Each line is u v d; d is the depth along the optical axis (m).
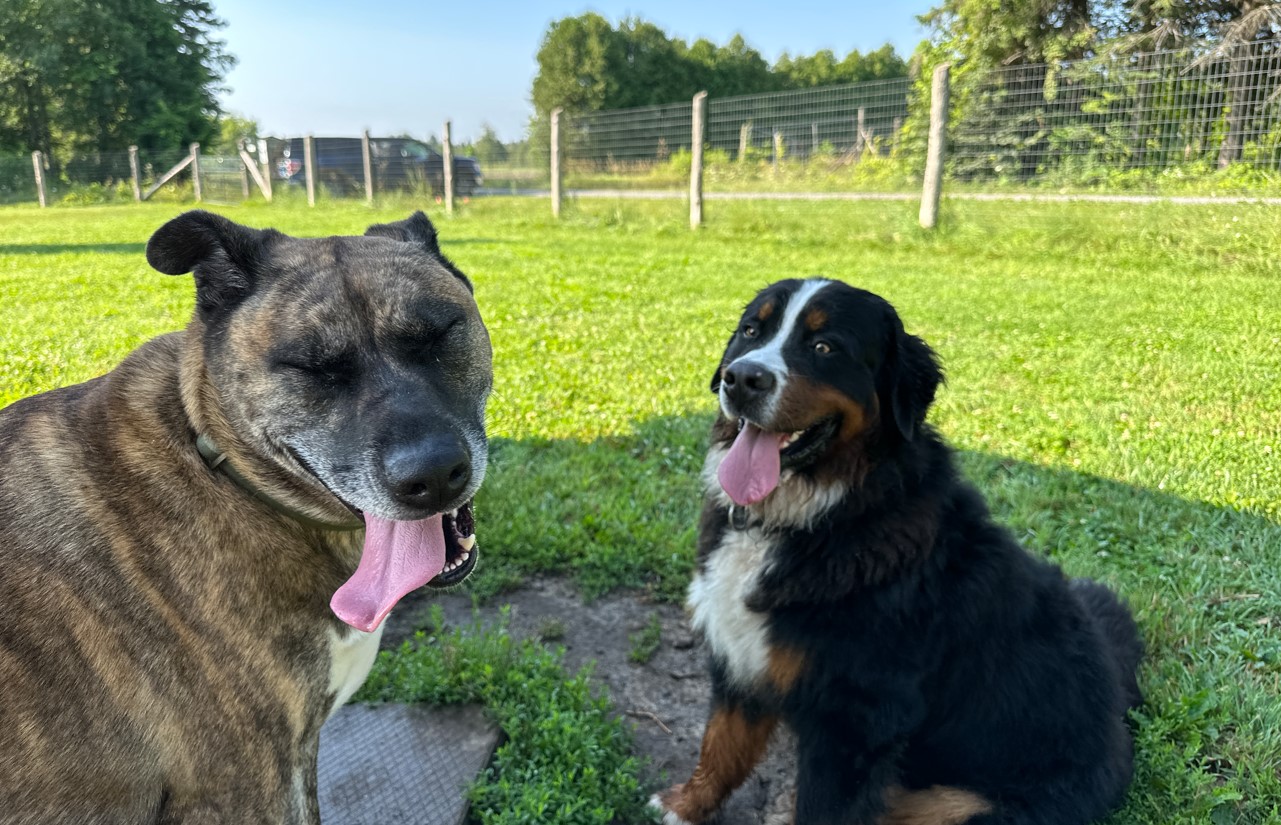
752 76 36.78
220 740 1.11
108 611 1.06
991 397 3.50
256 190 17.14
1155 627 1.99
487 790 1.52
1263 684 1.81
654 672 1.97
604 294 5.71
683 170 11.70
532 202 11.45
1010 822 1.44
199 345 1.21
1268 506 2.50
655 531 2.42
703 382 3.73
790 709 1.53
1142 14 10.55
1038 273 6.22
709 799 1.59
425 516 1.17
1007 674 1.51
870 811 1.46
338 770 1.59
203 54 24.16
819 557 1.53
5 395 3.43
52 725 1.01
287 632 1.17
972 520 1.64
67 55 20.94
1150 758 1.60
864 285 5.80
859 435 1.57
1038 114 8.31
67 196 18.05
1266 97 7.14
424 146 15.60
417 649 1.99
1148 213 6.82
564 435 3.15
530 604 2.20
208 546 1.13
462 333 1.34
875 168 10.68
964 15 12.19
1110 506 2.57
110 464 1.13
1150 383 3.62
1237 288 5.39
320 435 1.18
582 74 33.69
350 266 1.26
